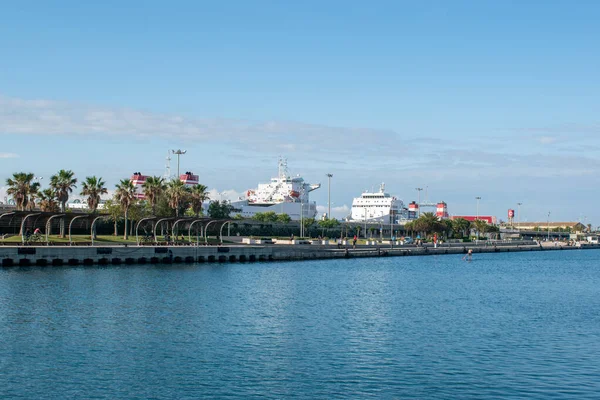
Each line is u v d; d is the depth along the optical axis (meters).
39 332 46.56
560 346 45.75
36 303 58.53
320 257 143.75
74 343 43.59
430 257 171.38
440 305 66.19
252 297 67.69
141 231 148.25
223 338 46.12
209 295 67.88
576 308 66.12
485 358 41.75
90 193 132.75
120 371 37.25
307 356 41.44
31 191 123.50
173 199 139.62
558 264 152.75
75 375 36.31
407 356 41.91
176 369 37.84
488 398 33.59
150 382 35.31
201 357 40.62
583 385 35.97
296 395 33.62
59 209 135.62
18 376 36.00
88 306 57.84
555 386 35.72
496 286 89.62
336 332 49.38
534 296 77.50
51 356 40.22
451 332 50.38
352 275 100.56
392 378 36.84
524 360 41.41
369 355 42.00
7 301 59.16
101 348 42.41
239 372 37.50
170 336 46.38
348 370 38.34
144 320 52.09
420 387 35.28
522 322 55.97
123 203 127.44
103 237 125.94
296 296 70.19
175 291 70.00
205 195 147.50
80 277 79.38
